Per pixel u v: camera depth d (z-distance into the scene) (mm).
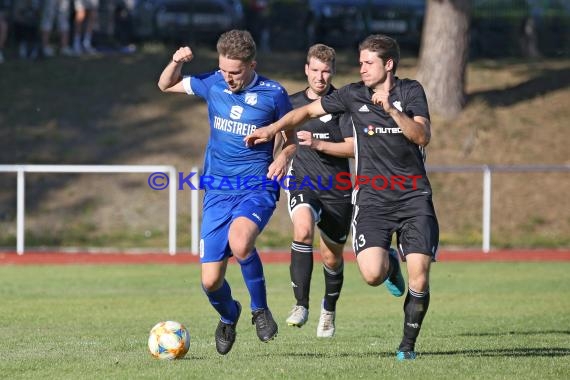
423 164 23828
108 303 38969
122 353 25406
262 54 92812
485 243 60594
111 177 72938
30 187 71875
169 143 77688
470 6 82250
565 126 79875
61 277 48969
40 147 76688
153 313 35812
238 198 23266
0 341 28172
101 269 52719
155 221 68125
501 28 99188
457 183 72812
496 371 21609
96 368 22344
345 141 28172
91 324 32719
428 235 23031
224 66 22781
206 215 23281
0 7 89938
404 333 23641
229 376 20875
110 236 66312
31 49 91188
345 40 91250
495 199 71062
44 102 82875
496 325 32844
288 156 23125
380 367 22062
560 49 99688
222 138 23453
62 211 69125
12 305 38125
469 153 76562
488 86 87062
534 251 61969
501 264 55406
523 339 28844
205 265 22984
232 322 23891
